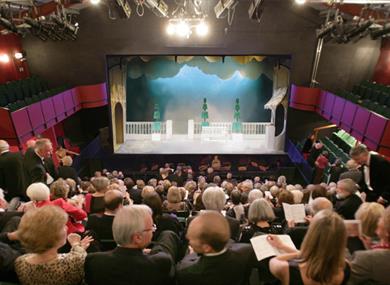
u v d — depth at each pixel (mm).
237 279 2527
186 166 16750
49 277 2527
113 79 17281
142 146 18422
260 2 10773
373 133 11906
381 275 2398
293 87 16766
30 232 2416
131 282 2516
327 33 12969
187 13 12023
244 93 19406
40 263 2521
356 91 16422
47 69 16875
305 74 17141
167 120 19422
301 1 12336
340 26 11930
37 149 6293
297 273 2256
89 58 16750
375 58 16734
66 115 15281
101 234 3850
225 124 19625
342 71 17016
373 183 5410
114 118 17734
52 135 15922
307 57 16781
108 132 18266
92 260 2570
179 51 16531
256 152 17781
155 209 4289
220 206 4352
